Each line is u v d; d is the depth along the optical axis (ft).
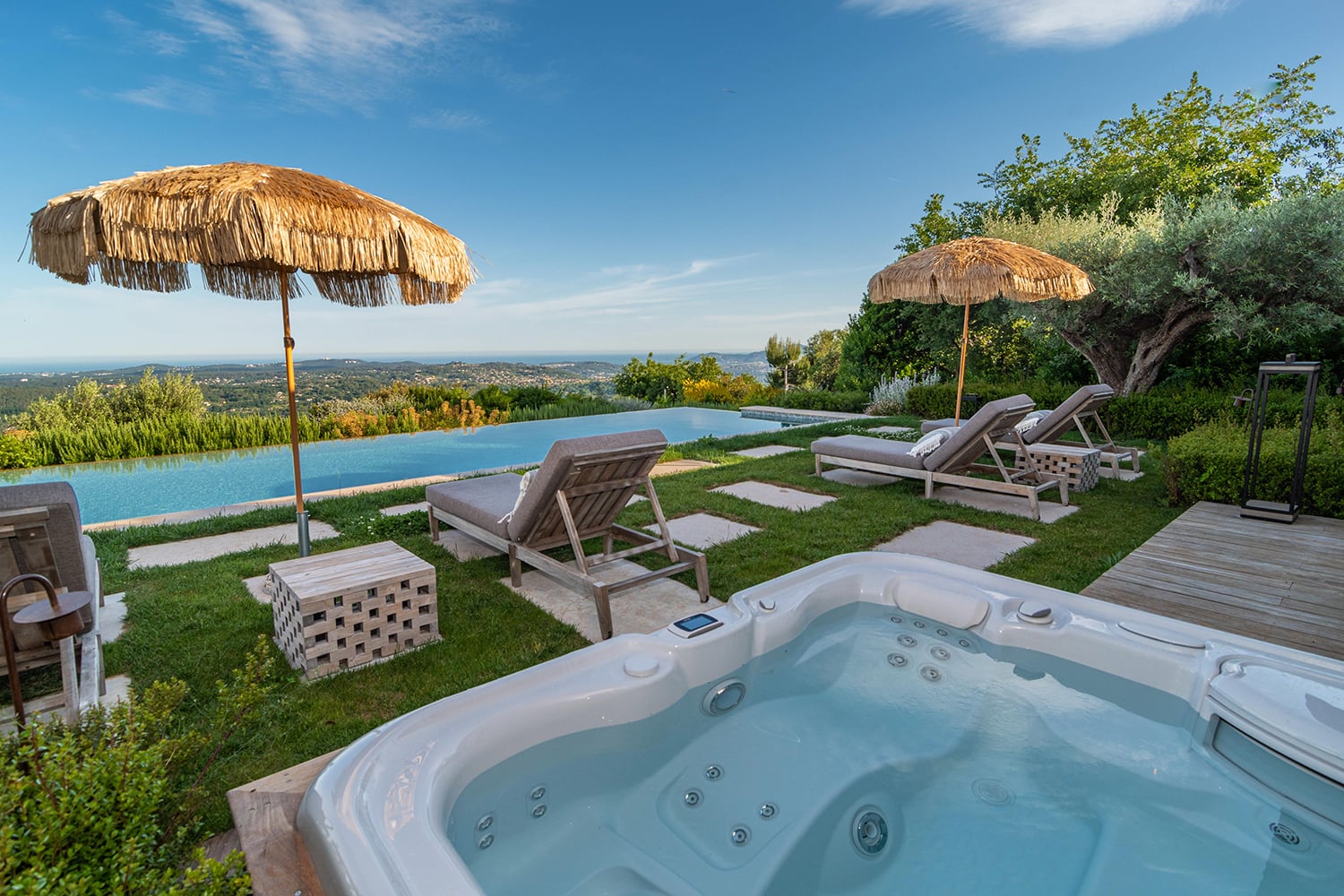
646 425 44.55
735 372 77.51
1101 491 19.90
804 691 8.12
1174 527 14.64
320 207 9.37
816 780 6.61
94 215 8.42
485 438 38.24
